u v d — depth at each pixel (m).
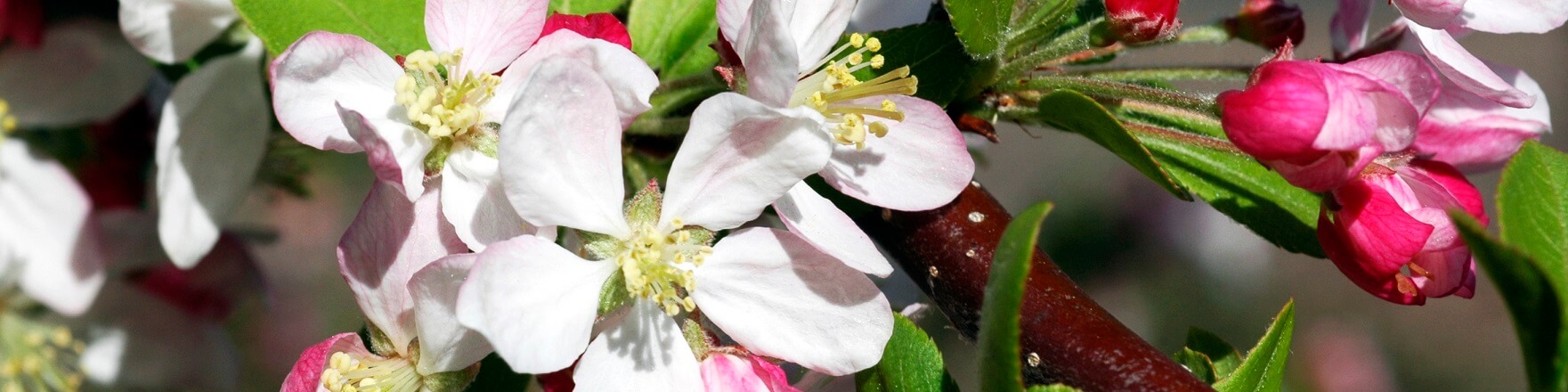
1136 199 0.58
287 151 0.24
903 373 0.18
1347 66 0.17
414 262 0.17
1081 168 0.61
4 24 0.22
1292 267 0.64
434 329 0.17
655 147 0.20
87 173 0.24
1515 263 0.14
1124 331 0.17
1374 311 0.65
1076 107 0.18
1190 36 0.22
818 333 0.17
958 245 0.19
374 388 0.17
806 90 0.18
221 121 0.21
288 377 0.18
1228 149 0.20
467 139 0.18
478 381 0.20
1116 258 0.58
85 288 0.23
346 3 0.19
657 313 0.18
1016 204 0.61
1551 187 0.16
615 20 0.19
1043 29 0.19
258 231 0.26
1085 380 0.17
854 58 0.18
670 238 0.17
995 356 0.15
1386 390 0.61
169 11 0.21
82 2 0.23
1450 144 0.20
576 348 0.17
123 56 0.23
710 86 0.19
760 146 0.17
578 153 0.17
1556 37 0.73
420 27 0.19
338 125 0.17
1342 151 0.17
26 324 0.24
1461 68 0.19
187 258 0.21
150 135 0.25
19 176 0.23
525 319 0.16
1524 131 0.20
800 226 0.17
